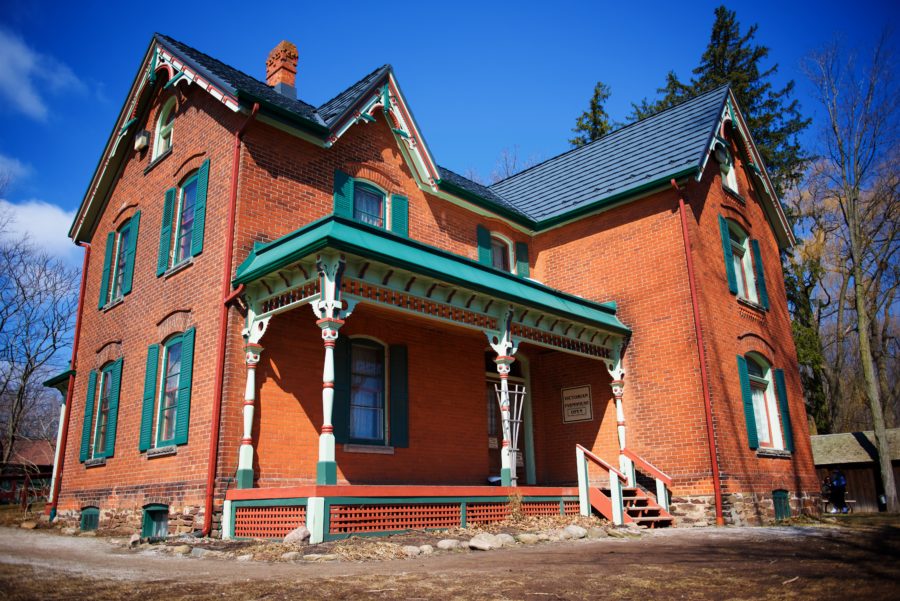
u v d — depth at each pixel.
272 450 10.98
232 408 10.72
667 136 17.36
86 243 17.75
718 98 17.53
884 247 28.83
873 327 31.09
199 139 13.32
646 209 15.80
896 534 10.51
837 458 23.72
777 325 18.31
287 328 11.68
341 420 12.20
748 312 16.66
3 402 35.59
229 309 11.09
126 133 15.97
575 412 16.28
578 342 14.51
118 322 14.82
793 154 32.41
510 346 12.57
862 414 43.34
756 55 33.91
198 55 14.43
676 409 14.36
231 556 8.12
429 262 11.23
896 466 22.95
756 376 16.78
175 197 13.75
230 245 11.43
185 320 12.18
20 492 28.08
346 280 10.21
